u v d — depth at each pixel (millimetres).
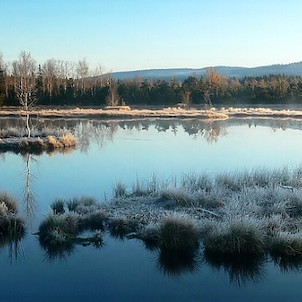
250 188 13492
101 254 9898
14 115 51219
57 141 27172
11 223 11164
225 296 8195
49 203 13711
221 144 28453
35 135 30391
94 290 8352
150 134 34562
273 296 8195
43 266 9320
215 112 52844
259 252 9641
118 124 42750
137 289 8414
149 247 10281
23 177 18094
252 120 46812
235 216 10555
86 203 12898
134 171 19172
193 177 15102
